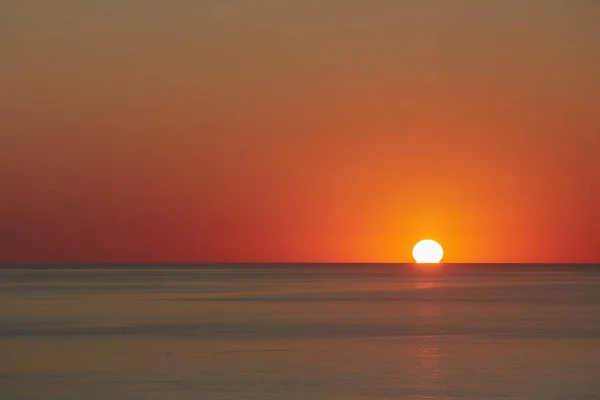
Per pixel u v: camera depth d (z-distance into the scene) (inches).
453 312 2888.8
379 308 3112.7
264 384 1405.0
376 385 1392.7
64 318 2645.2
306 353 1765.5
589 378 1451.8
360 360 1662.2
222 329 2276.1
